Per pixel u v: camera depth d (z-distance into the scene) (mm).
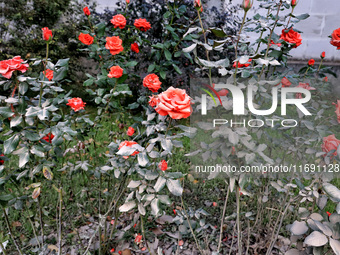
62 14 5031
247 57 958
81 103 1594
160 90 2998
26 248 1736
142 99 1854
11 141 1124
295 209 1642
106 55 2258
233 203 2061
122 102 3838
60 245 1300
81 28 4855
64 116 1617
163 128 1220
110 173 1843
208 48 1030
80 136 1701
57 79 1269
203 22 3633
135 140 1664
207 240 1709
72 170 1644
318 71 1726
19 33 4797
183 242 1815
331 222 888
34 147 1174
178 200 2238
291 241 1126
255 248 1674
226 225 1848
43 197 2049
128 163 1422
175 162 2678
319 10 5012
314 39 5105
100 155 2359
